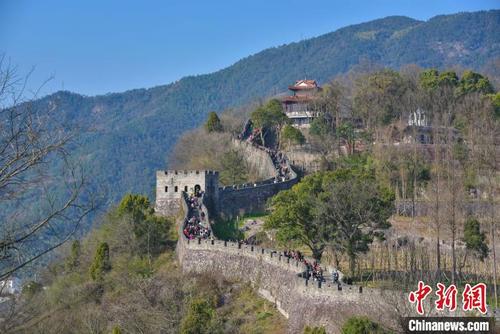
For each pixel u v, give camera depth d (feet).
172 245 499.10
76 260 462.60
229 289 399.85
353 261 381.60
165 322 360.07
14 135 129.90
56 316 198.08
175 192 560.20
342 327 266.77
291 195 427.33
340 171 462.19
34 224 133.90
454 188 451.94
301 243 428.56
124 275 437.17
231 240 488.85
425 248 435.12
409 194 570.46
